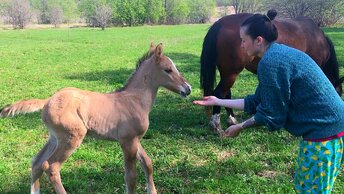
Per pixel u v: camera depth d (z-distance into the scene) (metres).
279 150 6.12
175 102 8.97
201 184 4.94
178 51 19.97
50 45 24.27
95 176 5.20
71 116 4.02
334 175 3.19
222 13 78.62
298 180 3.27
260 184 4.96
